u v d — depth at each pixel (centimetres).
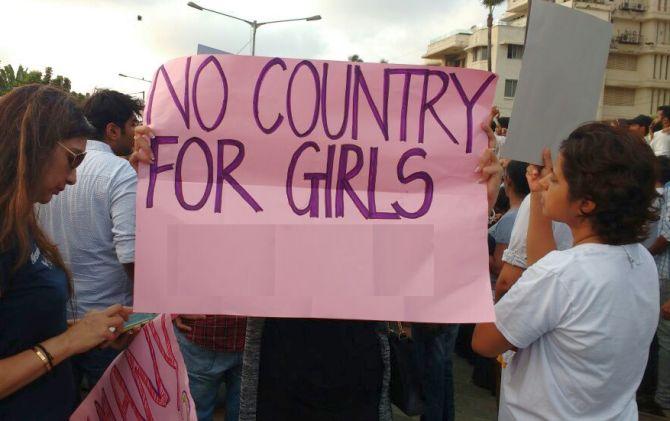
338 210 168
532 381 164
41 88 151
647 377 416
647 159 154
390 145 170
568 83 176
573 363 157
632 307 157
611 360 155
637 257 161
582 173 155
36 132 143
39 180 146
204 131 169
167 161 168
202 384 269
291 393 177
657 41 4144
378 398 183
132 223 242
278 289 163
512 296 162
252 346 179
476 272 165
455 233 167
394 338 196
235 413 275
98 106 273
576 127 179
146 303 162
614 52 4144
